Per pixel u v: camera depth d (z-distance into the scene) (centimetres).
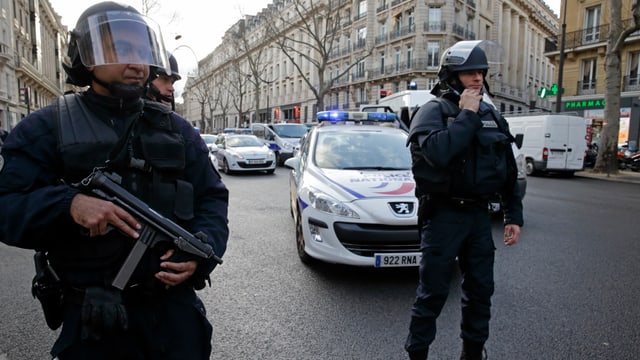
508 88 4666
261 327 329
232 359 282
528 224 703
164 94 266
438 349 294
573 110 2534
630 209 855
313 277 440
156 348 149
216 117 8675
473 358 250
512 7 4750
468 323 251
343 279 435
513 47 4847
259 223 695
